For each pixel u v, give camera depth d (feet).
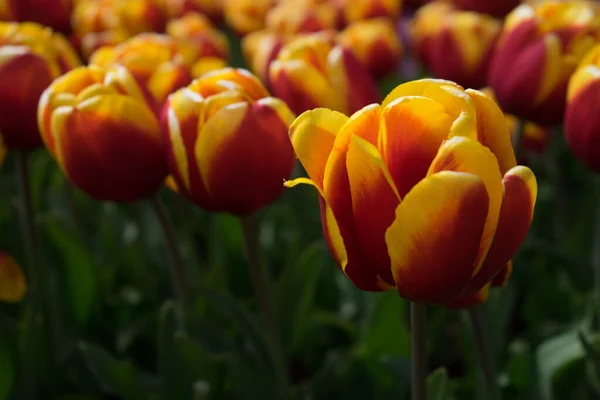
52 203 3.66
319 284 3.42
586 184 3.94
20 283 2.98
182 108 2.52
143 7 3.79
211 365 2.96
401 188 2.25
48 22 3.53
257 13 4.22
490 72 2.92
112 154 2.60
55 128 2.60
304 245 3.49
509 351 3.18
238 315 2.94
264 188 2.56
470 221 2.21
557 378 3.02
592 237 3.44
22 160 2.92
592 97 2.60
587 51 2.79
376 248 2.27
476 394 3.02
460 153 2.20
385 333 3.03
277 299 3.17
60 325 3.18
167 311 2.82
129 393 2.91
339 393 3.12
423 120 2.23
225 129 2.50
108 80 2.63
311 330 3.38
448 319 3.66
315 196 3.49
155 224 3.64
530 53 2.80
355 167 2.24
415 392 2.40
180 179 2.56
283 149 2.54
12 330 2.96
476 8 3.59
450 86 2.25
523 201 2.24
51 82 2.77
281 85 2.78
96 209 3.82
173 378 2.84
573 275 3.24
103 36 3.36
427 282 2.26
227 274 3.43
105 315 3.42
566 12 2.84
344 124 2.27
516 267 3.28
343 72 2.75
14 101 2.75
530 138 3.43
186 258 3.45
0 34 2.91
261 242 3.53
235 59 4.56
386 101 2.27
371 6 3.94
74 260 3.19
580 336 2.75
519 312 3.62
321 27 3.44
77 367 3.20
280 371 2.88
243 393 2.87
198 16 4.25
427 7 4.25
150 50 2.98
